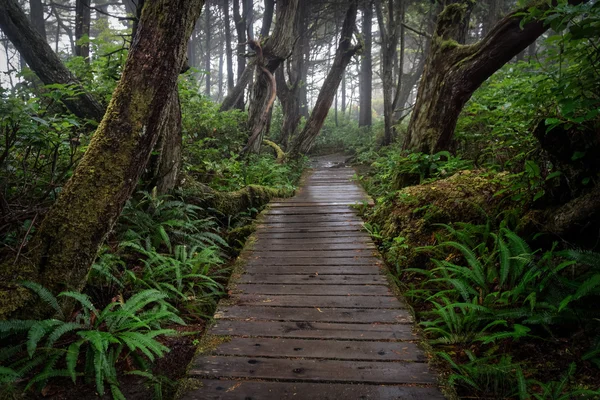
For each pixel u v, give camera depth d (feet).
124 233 14.38
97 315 9.09
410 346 9.62
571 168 11.66
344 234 20.12
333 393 7.80
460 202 15.70
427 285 13.73
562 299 9.85
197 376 8.40
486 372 8.48
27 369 7.65
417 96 24.64
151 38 9.72
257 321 11.05
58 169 14.05
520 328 9.20
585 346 9.08
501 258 11.57
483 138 22.89
